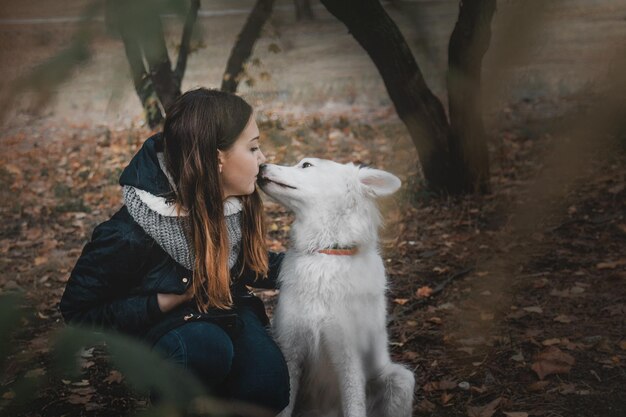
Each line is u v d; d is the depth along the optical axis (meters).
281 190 2.80
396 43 5.56
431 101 6.04
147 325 2.39
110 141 9.27
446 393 3.42
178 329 2.37
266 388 2.47
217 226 2.28
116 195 7.39
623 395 3.30
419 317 4.28
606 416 3.13
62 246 6.05
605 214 5.66
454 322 4.10
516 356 3.70
